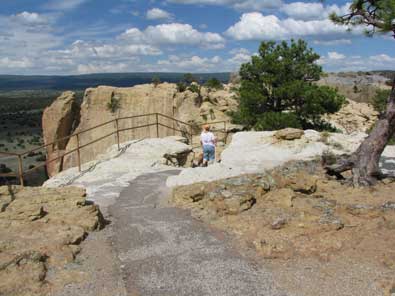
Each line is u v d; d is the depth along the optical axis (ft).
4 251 18.38
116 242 21.03
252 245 19.86
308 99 70.69
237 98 85.51
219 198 25.36
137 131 153.79
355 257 18.10
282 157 41.11
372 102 126.62
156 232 22.34
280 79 74.69
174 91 150.92
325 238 19.79
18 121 392.68
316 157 40.14
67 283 16.63
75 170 42.09
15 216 21.91
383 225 20.74
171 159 49.78
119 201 29.89
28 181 168.35
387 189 27.09
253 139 47.73
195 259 18.80
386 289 15.56
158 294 15.90
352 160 29.19
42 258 17.94
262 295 15.65
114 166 42.68
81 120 163.53
